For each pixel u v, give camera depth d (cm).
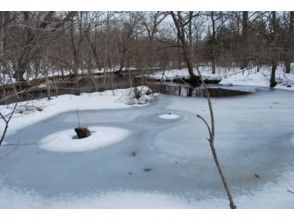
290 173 873
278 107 1639
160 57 2545
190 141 1143
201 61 3006
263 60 2325
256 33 2359
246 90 2238
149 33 2577
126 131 1284
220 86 2481
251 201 734
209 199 750
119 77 2994
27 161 1012
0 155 1067
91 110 1684
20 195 803
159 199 757
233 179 848
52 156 1046
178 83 2677
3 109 1587
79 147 1114
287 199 737
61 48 2202
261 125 1313
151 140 1166
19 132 1323
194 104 1784
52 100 1878
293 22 2245
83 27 2289
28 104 1678
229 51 2948
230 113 1532
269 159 971
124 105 1777
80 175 902
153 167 938
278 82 2384
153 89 2072
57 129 1352
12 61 1049
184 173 894
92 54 2734
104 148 1100
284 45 2211
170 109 1662
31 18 1262
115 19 2866
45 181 873
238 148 1062
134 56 2506
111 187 826
